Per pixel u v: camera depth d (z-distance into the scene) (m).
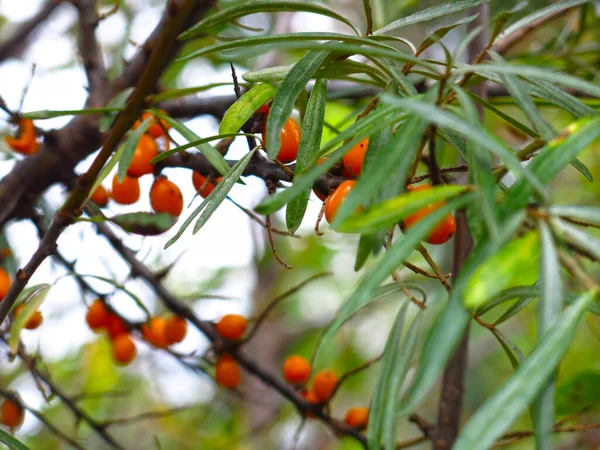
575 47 0.36
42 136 0.31
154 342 0.33
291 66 0.25
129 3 0.42
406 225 0.22
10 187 0.31
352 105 0.38
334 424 0.31
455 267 0.28
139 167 0.27
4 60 0.39
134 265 0.32
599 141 0.42
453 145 0.23
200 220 0.23
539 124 0.21
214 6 0.29
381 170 0.19
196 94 0.35
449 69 0.21
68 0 0.32
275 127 0.22
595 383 0.30
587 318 0.35
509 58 0.35
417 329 0.21
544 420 0.18
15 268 0.32
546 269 0.17
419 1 0.40
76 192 0.25
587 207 0.18
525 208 0.18
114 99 0.29
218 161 0.23
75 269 0.32
